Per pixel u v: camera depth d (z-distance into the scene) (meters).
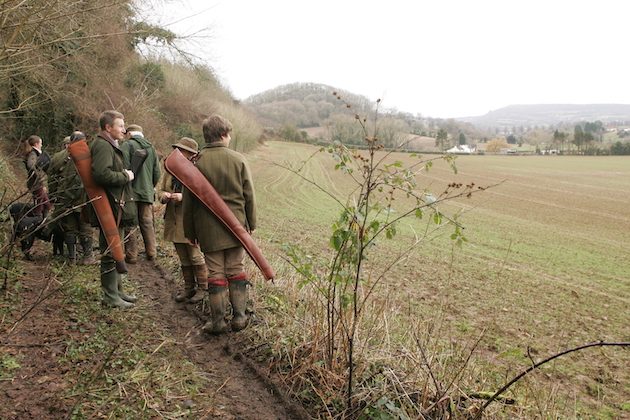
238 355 3.38
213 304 3.61
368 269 8.84
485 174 46.38
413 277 8.73
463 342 5.50
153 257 5.86
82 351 3.13
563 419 3.53
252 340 3.58
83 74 13.60
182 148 4.77
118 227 4.13
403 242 12.40
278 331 3.64
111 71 15.30
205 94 34.16
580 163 69.19
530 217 21.06
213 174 3.59
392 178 2.67
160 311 4.18
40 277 4.57
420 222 16.69
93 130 14.59
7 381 2.66
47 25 5.84
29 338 3.21
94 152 3.83
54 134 14.23
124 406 2.56
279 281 5.21
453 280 8.78
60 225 5.23
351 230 2.79
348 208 2.81
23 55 6.28
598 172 51.78
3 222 4.46
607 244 15.13
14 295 3.93
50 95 11.58
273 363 3.22
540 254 12.84
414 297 7.33
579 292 8.85
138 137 5.70
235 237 3.60
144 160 5.55
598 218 21.33
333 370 2.99
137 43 13.20
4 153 11.16
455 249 12.31
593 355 5.65
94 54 13.66
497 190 32.88
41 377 2.75
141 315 3.97
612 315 7.44
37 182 4.02
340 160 2.73
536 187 35.66
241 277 3.72
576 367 5.26
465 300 7.55
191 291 4.48
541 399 3.45
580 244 14.93
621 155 99.94
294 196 22.95
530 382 4.21
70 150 3.84
